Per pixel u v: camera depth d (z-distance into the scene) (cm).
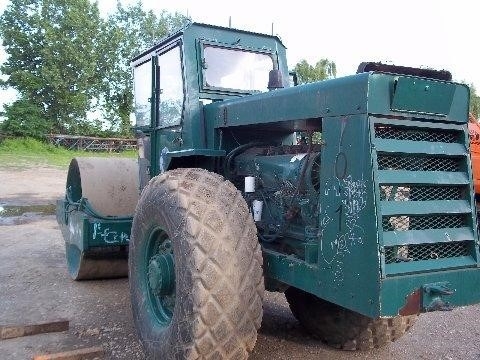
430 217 272
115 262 563
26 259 679
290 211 334
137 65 541
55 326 431
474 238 277
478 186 747
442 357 390
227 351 289
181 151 389
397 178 260
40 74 3475
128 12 3741
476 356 393
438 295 258
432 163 278
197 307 284
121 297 522
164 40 472
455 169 285
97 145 3077
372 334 384
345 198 267
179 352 293
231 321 288
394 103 262
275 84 446
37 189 1523
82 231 524
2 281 572
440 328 452
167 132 470
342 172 270
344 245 266
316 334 415
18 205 1229
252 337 295
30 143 2895
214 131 412
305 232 316
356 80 267
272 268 319
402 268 253
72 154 2808
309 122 325
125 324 445
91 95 3572
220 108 404
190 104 429
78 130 3478
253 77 468
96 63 3544
